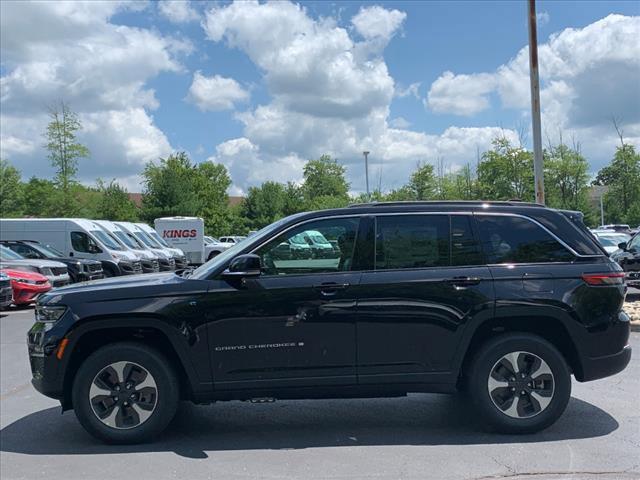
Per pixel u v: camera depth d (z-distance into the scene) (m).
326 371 4.94
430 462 4.51
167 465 4.56
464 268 5.05
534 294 4.98
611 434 5.05
